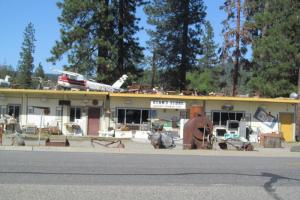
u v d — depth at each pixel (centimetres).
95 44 5450
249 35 5628
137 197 1022
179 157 2019
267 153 2477
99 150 2361
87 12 5500
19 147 2411
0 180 1203
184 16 6316
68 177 1290
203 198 1033
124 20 5778
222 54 5709
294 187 1219
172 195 1055
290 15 5231
